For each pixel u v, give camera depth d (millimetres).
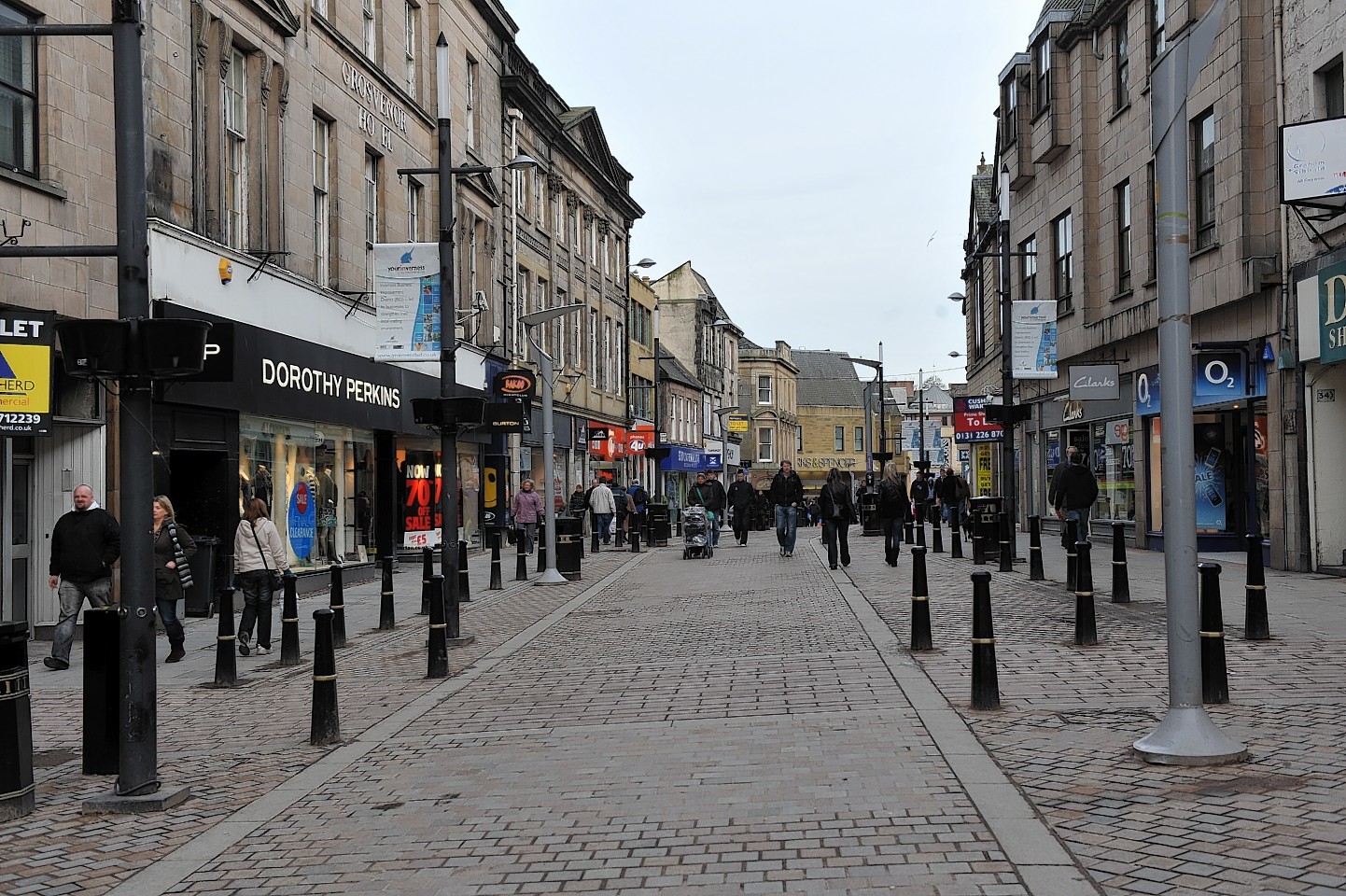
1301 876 4906
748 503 33719
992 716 8414
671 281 71938
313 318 20969
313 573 20984
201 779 7777
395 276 15992
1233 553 22281
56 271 14148
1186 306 7082
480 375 32062
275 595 19344
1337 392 18203
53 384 14047
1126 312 25484
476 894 5289
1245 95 19875
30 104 13992
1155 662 10336
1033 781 6641
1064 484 18734
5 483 14211
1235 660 10219
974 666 8680
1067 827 5762
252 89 19484
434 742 8688
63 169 14328
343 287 22703
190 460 17609
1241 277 19859
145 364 6855
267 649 13727
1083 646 11266
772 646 12484
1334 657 10250
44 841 6426
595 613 16750
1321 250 17750
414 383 26500
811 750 7664
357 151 23672
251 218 19391
